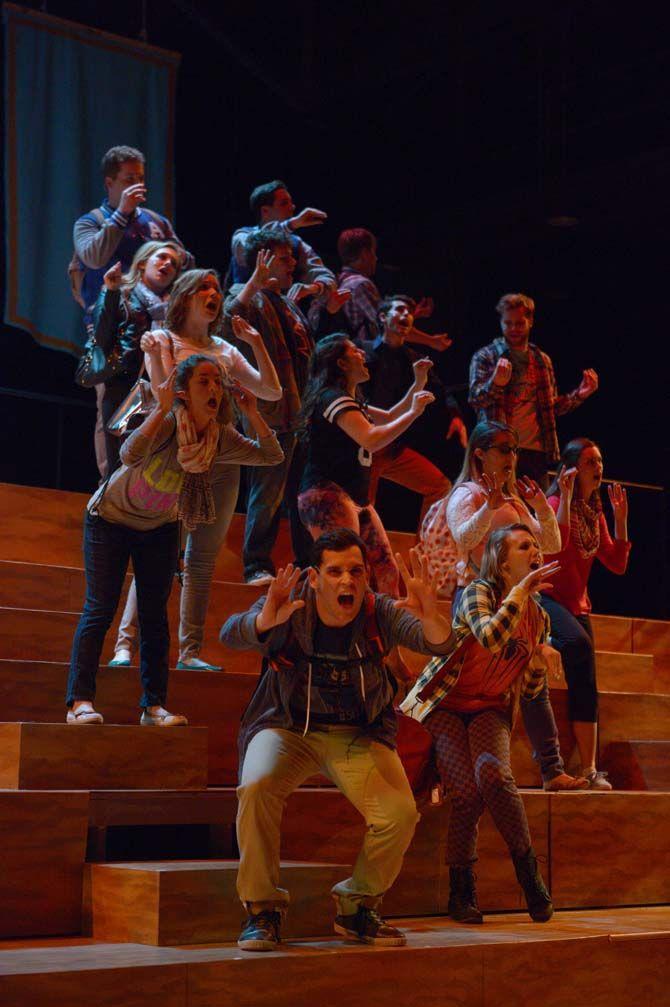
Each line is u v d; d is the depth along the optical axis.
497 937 4.47
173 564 5.05
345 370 5.34
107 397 5.74
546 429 7.46
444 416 7.82
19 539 6.55
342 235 7.72
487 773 4.80
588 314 12.70
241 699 5.52
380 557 5.35
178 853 5.22
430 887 5.11
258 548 6.27
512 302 7.40
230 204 12.37
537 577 4.66
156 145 9.70
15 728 4.61
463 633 4.75
